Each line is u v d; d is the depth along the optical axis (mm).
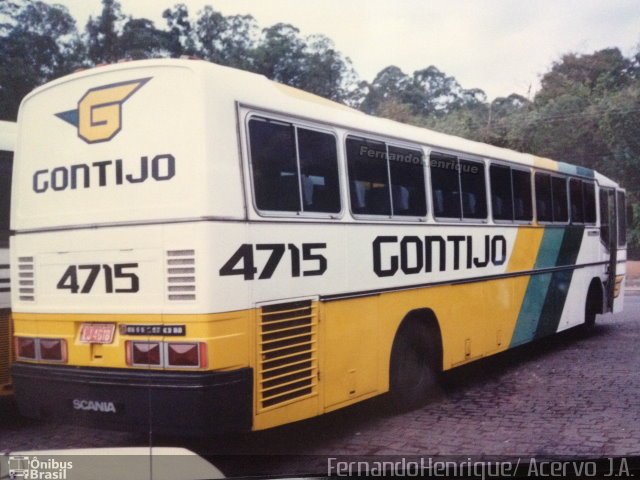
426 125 15711
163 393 4410
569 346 10617
